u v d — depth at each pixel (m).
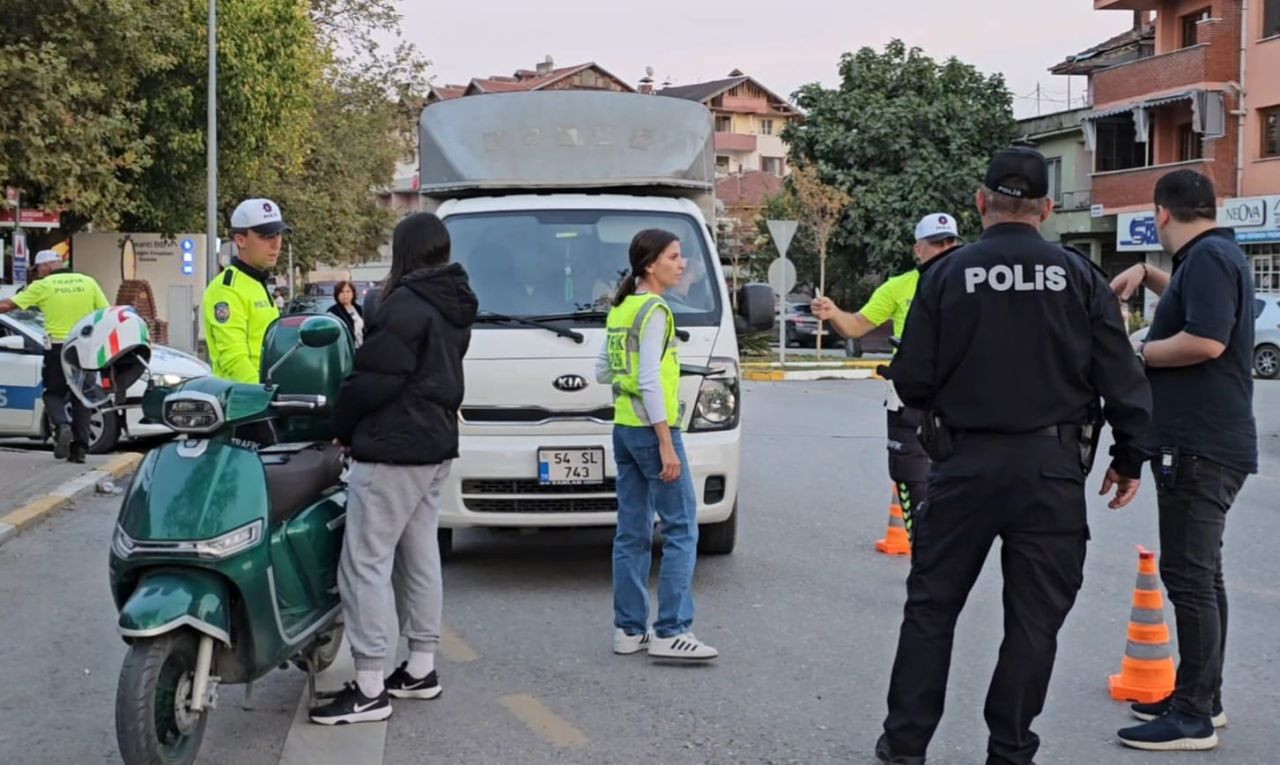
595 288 8.07
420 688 5.89
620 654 6.63
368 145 45.91
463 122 9.02
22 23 23.50
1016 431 4.49
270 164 37.47
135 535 4.70
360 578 5.45
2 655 6.65
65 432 12.72
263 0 31.59
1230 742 5.37
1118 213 36.69
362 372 5.27
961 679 6.28
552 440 7.69
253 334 6.37
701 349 7.89
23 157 22.83
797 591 8.03
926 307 4.61
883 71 41.47
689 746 5.34
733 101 89.94
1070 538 4.53
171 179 31.97
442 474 5.61
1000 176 4.59
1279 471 13.66
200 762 5.12
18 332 14.34
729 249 44.59
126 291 32.72
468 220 8.48
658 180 8.78
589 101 9.00
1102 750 5.29
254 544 4.80
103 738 5.46
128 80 25.95
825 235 38.81
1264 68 33.00
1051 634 4.55
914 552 4.83
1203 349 4.98
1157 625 5.94
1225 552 9.35
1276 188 32.66
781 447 15.46
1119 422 4.53
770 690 6.08
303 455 5.39
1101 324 4.49
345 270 59.22
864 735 5.47
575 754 5.24
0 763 5.15
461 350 5.55
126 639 4.49
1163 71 35.12
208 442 4.92
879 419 18.77
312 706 5.70
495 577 8.39
